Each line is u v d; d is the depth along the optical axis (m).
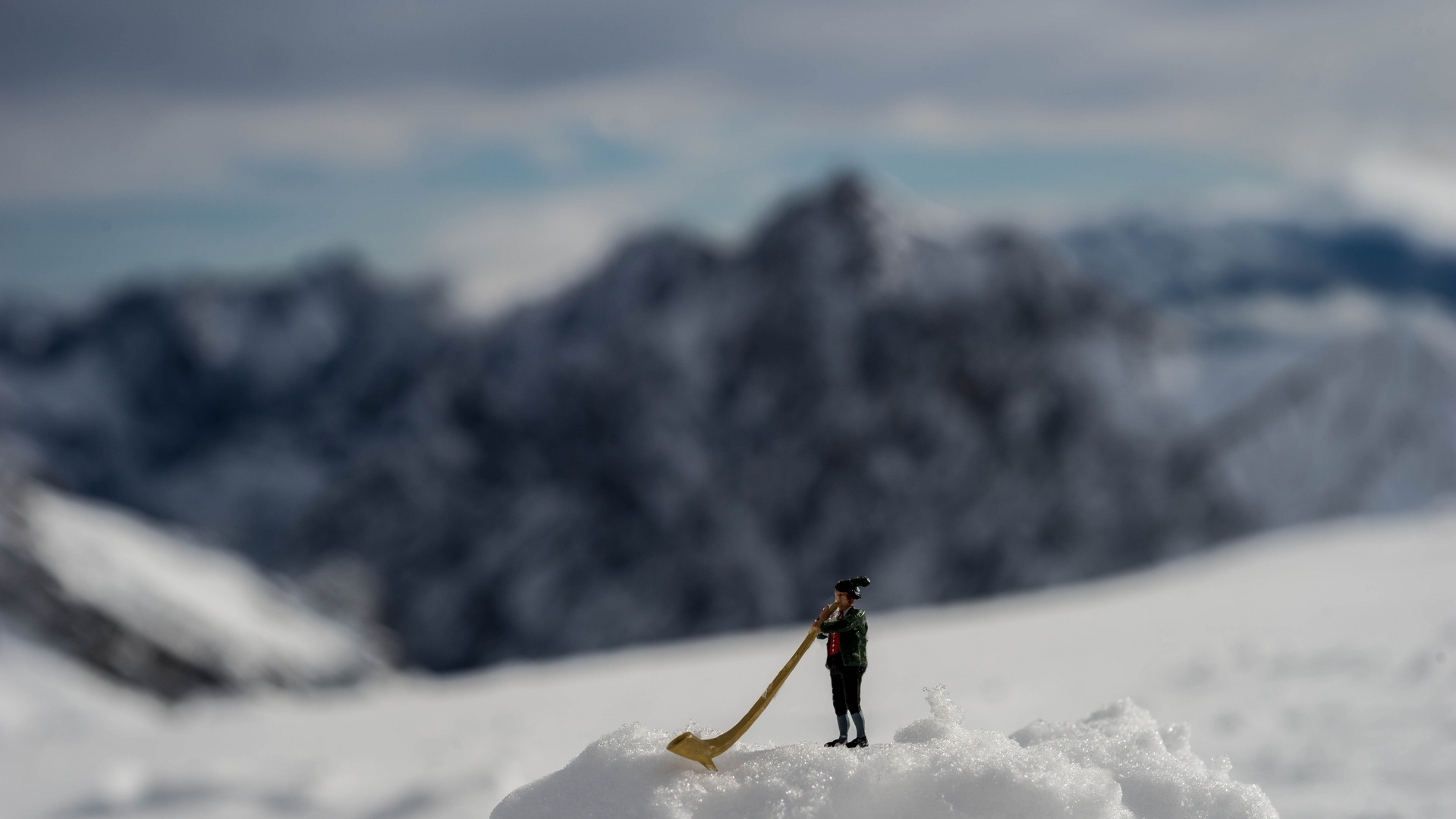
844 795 3.90
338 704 24.00
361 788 10.49
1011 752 4.11
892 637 25.02
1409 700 8.83
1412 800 6.02
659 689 17.84
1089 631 19.14
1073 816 3.75
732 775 4.07
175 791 10.78
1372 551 30.08
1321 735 7.87
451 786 10.01
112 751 15.39
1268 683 10.48
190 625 64.56
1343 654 11.56
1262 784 6.79
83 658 54.34
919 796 3.88
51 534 65.25
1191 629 16.81
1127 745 4.38
